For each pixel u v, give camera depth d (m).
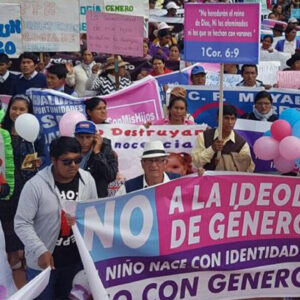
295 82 9.52
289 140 6.27
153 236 5.12
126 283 5.11
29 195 5.00
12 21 10.02
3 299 5.49
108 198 4.94
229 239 5.36
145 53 12.77
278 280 5.53
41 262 4.85
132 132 7.30
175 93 8.28
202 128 7.32
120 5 12.63
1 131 6.30
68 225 5.07
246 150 6.92
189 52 6.86
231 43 6.71
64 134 6.84
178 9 18.41
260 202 5.37
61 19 10.07
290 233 5.47
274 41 15.10
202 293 5.37
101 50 8.78
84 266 4.89
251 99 8.44
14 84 9.62
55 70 8.70
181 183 5.15
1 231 5.58
